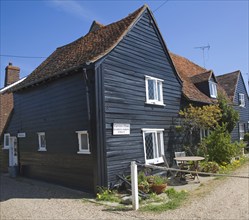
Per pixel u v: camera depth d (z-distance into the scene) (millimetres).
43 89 13859
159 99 14219
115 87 11523
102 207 8812
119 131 11383
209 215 7652
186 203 8922
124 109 11828
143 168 12273
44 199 10195
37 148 14344
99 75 10859
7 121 17875
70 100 12023
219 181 12125
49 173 13477
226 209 8133
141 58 13188
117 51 11836
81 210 8539
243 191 10164
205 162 14633
